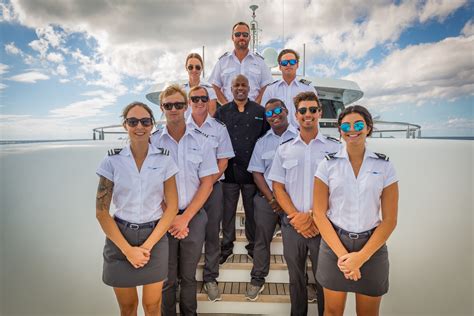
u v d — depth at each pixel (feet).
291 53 9.68
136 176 5.87
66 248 7.92
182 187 7.22
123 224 5.96
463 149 8.23
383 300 8.05
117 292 6.26
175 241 7.24
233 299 8.45
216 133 8.14
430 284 7.89
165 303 7.58
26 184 7.79
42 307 7.77
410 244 8.00
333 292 5.99
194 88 8.04
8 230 7.67
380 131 12.36
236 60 10.92
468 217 7.83
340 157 5.72
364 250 5.38
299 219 6.79
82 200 8.04
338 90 13.89
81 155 8.16
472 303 7.63
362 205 5.51
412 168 8.21
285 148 7.27
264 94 10.27
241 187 8.88
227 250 9.12
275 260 9.30
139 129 5.74
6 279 7.64
